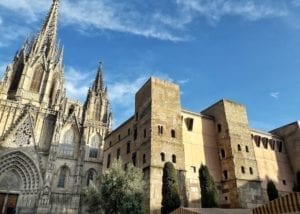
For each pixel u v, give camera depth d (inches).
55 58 3545.8
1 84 2972.4
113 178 1467.8
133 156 1892.2
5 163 2496.3
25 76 3129.9
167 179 1400.1
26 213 2385.6
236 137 1914.4
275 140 2287.2
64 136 2972.4
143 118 1867.6
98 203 1550.2
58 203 2566.4
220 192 1784.0
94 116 3511.3
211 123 2034.9
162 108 1823.3
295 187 2046.0
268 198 1814.7
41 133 2812.5
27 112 2780.5
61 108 3014.3
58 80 3368.6
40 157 2630.4
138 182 1460.4
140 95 2018.9
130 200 1385.3
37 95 3132.4
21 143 2618.1
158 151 1647.4
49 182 2504.9
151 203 1471.5
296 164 2196.1
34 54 3334.2
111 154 2347.4
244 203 1670.8
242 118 2047.2
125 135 2159.2
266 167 2070.6
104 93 3742.6
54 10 3981.3
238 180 1736.0
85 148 3026.6
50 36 3715.6
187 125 1910.7
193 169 1747.0
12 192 2466.8
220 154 1908.2
